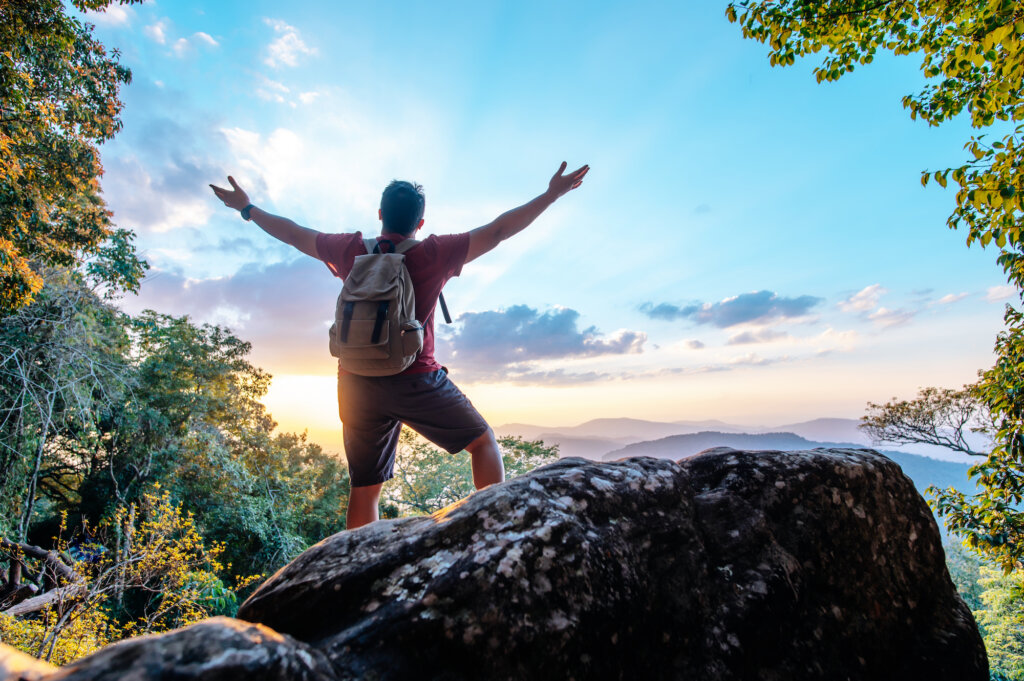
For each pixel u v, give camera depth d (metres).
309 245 1.89
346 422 1.74
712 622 1.14
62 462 15.41
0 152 7.85
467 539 1.04
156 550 5.56
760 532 1.38
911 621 1.46
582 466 1.34
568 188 1.77
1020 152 3.18
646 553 1.18
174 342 18.31
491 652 0.86
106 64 10.08
